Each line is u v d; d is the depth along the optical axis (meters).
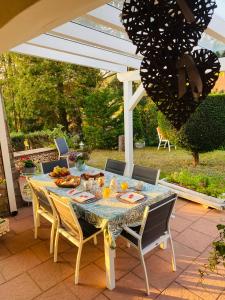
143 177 3.23
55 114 9.37
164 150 8.31
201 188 4.18
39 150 6.32
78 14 1.11
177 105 0.90
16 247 2.91
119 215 2.16
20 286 2.30
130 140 5.04
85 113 8.75
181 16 0.86
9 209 3.71
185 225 3.30
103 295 2.17
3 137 3.59
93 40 2.98
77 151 7.20
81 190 2.77
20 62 8.51
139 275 2.40
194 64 0.81
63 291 2.22
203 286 2.24
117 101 8.57
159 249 2.79
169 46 0.88
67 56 3.80
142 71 0.93
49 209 2.70
